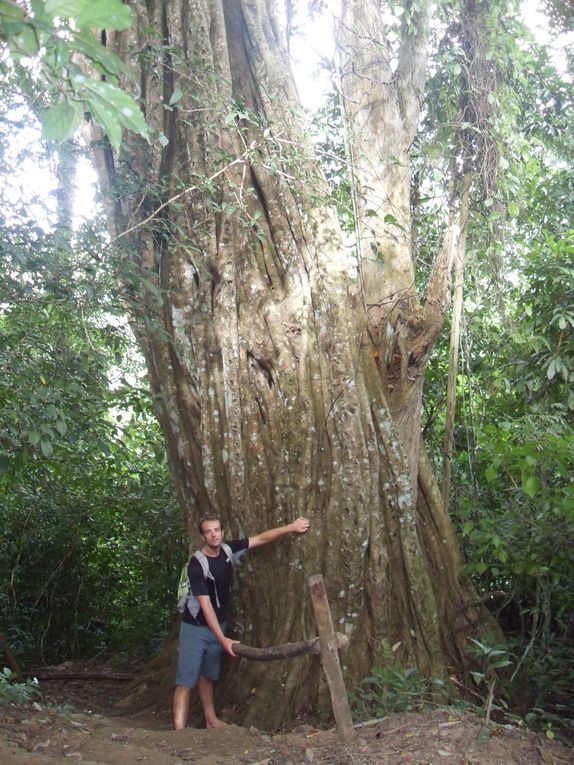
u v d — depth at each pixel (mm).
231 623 6496
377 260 6812
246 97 7250
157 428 10078
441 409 8898
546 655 6488
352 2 7434
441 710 5152
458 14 8148
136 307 6188
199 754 4691
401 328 6719
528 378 8164
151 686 7109
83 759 4344
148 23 7172
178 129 7090
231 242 6828
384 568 6289
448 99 8516
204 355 6727
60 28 1815
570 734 5441
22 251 5238
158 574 10258
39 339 5672
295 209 6879
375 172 7168
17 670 8125
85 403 6055
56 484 9430
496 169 8086
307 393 6469
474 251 8516
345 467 6297
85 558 10273
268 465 6480
